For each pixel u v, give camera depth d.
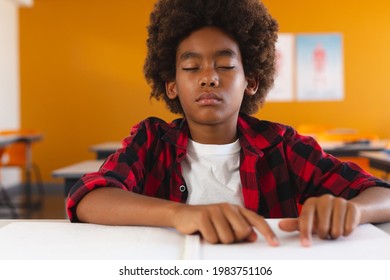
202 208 0.66
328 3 6.54
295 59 6.58
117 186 0.87
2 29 6.09
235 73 0.96
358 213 0.67
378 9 6.53
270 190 1.07
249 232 0.62
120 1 6.59
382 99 6.59
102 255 0.58
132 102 6.64
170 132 1.08
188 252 0.58
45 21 6.58
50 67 6.62
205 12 0.99
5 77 6.19
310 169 1.07
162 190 1.06
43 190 6.67
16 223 0.78
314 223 0.66
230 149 1.05
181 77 0.97
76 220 0.83
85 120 6.66
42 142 6.66
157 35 1.12
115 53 6.63
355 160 3.78
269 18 1.13
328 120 6.62
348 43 6.57
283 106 6.62
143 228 0.73
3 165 4.92
